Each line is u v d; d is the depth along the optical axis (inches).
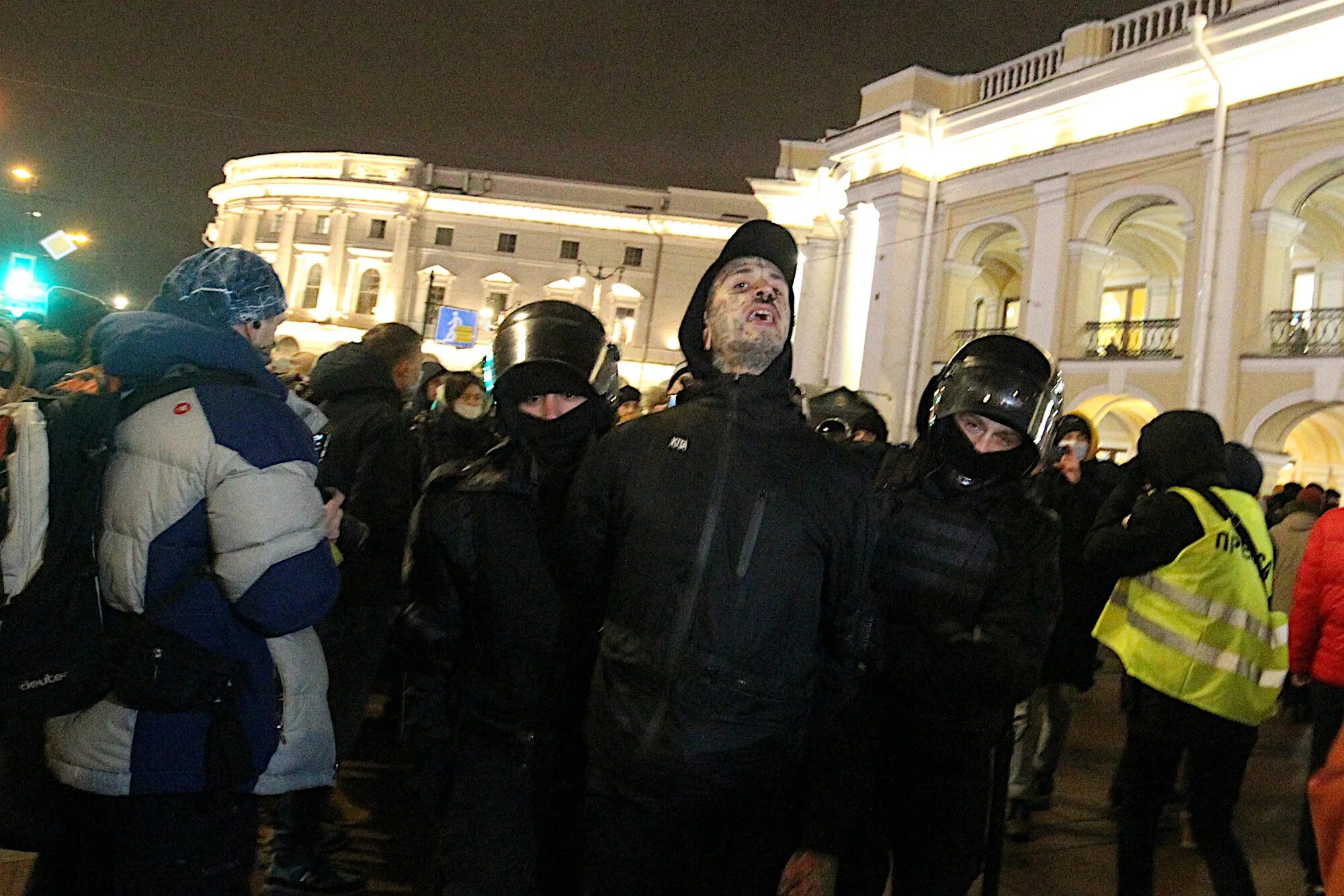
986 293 874.8
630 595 73.5
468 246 1577.3
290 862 128.1
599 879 73.7
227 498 72.2
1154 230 719.1
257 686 76.3
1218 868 116.3
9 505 71.1
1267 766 233.0
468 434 191.9
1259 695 116.9
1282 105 521.7
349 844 145.4
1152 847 119.6
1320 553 137.3
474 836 86.7
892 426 720.3
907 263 727.7
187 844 74.0
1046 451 97.3
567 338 95.7
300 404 97.8
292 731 79.7
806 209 1011.9
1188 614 118.1
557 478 93.4
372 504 135.9
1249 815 193.5
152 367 75.7
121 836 73.6
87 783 72.9
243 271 85.8
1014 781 172.1
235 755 74.3
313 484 78.7
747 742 70.2
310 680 82.5
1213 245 544.4
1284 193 525.3
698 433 75.2
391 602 140.3
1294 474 637.9
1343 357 488.7
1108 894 147.3
